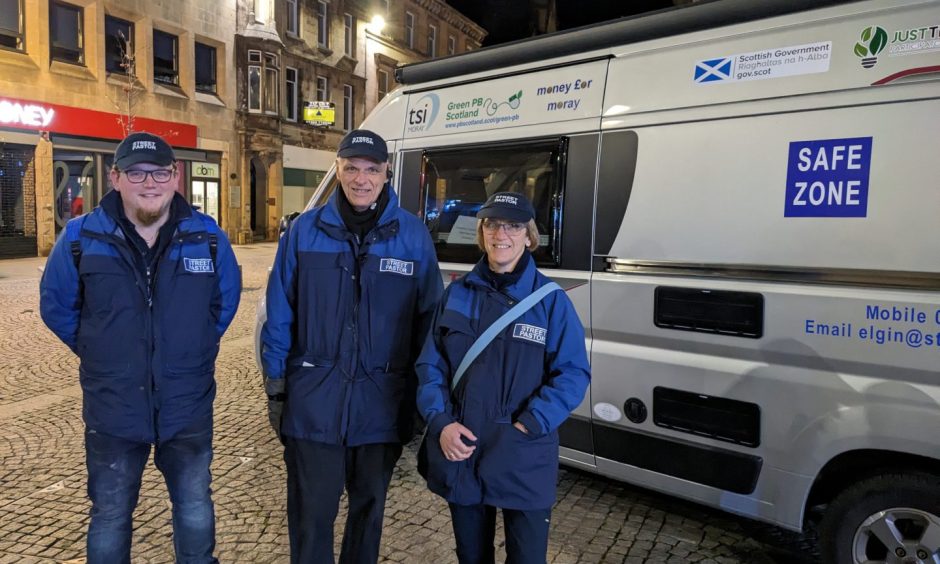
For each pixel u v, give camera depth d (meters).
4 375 6.03
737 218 2.82
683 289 2.97
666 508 3.52
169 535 3.15
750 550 3.08
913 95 2.43
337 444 2.28
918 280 2.37
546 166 3.51
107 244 2.19
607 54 3.35
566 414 2.03
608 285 3.23
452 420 2.10
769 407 2.72
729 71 2.90
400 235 2.37
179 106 19.25
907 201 2.41
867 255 2.49
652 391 3.10
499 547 3.08
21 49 15.34
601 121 3.30
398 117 4.34
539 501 2.04
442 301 2.27
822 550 2.63
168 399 2.27
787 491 2.69
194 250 2.31
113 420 2.21
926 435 2.33
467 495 2.08
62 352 6.91
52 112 15.78
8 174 15.37
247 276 13.63
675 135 3.03
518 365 2.07
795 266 2.66
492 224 2.12
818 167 2.62
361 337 2.29
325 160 25.17
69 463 4.01
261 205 23.25
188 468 2.36
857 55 2.57
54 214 16.23
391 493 3.69
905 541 2.40
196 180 20.23
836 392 2.54
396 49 28.59
